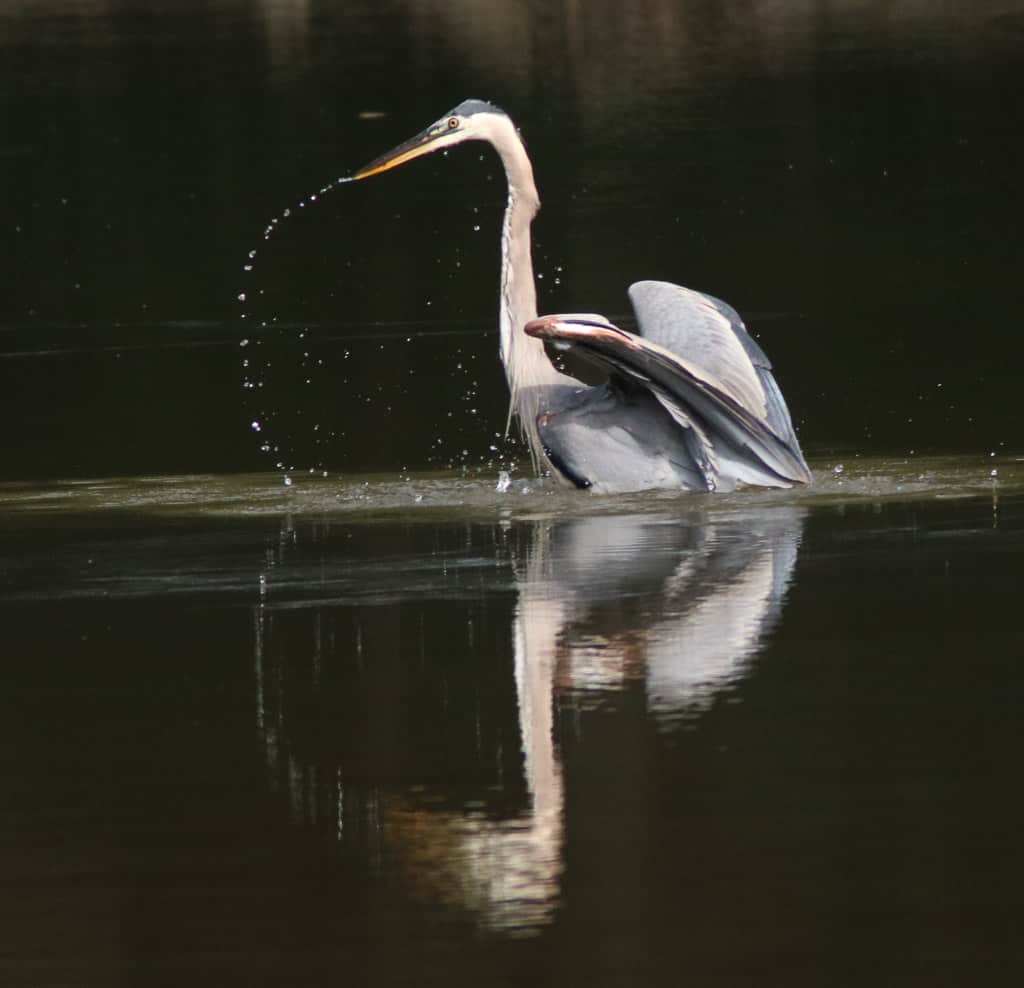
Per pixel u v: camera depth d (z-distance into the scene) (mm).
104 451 17281
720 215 27547
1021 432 16406
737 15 47375
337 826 8078
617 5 49812
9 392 20297
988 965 6719
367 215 29688
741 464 14523
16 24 51781
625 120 35000
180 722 9438
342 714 9438
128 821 8211
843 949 6863
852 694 9367
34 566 12820
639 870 7535
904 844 7641
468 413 18438
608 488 14656
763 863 7531
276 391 19734
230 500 15008
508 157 15648
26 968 6969
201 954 7016
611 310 22297
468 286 24859
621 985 6668
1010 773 8281
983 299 22281
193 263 27125
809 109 34938
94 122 37312
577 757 8703
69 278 26688
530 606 11195
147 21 51000
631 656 10141
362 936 7105
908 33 42656
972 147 31250
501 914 7230
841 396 18281
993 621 10492
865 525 13094
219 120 36844
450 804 8250
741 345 14789
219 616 11320
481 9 50500
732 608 10992
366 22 49031
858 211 27375
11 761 8984
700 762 8570
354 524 13883
